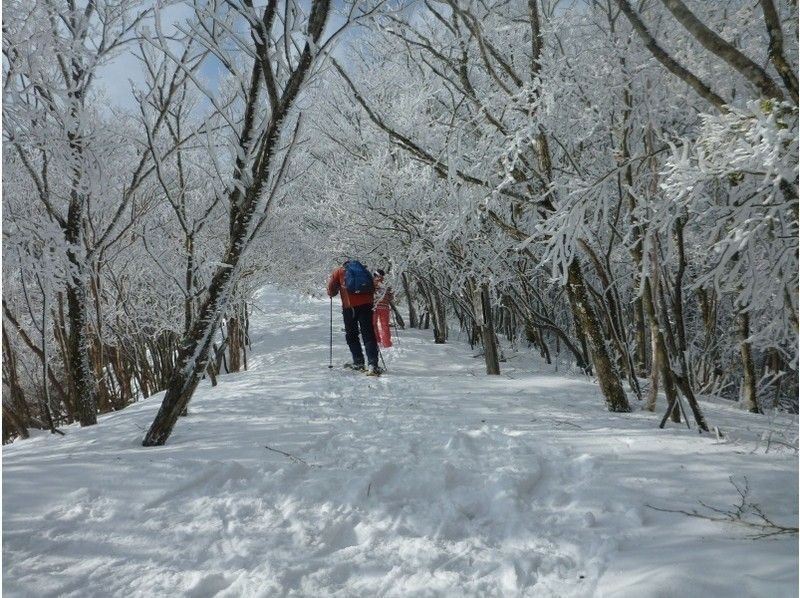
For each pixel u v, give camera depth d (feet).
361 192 21.34
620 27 12.00
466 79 15.44
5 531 7.07
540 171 13.62
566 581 6.36
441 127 16.92
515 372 22.16
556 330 20.76
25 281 12.73
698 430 11.42
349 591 6.28
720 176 6.63
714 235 8.32
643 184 12.14
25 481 8.52
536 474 9.21
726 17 10.59
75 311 13.91
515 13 16.92
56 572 6.39
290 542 7.20
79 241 13.55
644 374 18.10
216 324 11.34
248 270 28.99
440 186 18.13
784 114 6.29
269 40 10.50
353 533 7.57
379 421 13.21
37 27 11.49
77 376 14.08
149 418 13.28
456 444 10.89
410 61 22.12
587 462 9.46
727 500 7.84
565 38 13.82
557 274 9.79
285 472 9.20
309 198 31.24
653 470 9.05
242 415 13.69
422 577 6.53
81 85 12.77
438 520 7.88
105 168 13.11
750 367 16.42
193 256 15.70
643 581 5.74
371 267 27.71
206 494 8.41
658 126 11.13
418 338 33.47
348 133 24.52
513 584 6.34
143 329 27.07
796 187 7.06
